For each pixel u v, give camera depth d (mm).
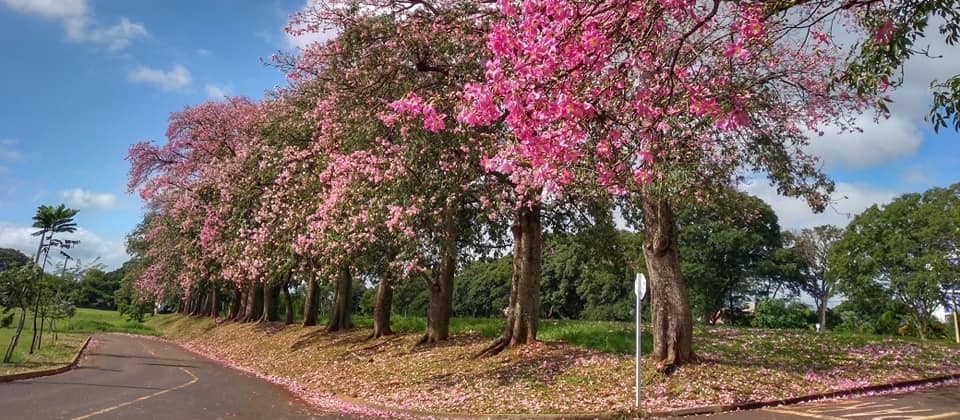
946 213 34219
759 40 5910
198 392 13648
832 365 12852
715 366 11891
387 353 18953
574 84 5664
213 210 25719
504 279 50562
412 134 13414
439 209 13859
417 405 11805
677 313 12102
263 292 39844
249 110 28875
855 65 5652
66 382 14750
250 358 24938
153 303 56781
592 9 5141
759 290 44281
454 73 13453
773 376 11516
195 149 30094
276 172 19859
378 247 16688
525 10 5145
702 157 9734
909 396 10602
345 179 14680
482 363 15016
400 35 13219
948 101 5137
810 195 12305
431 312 19578
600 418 9625
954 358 14742
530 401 11039
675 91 6562
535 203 14094
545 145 5469
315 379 16938
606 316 41812
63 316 26984
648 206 12438
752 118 10984
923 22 5207
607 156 6324
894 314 38156
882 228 37469
